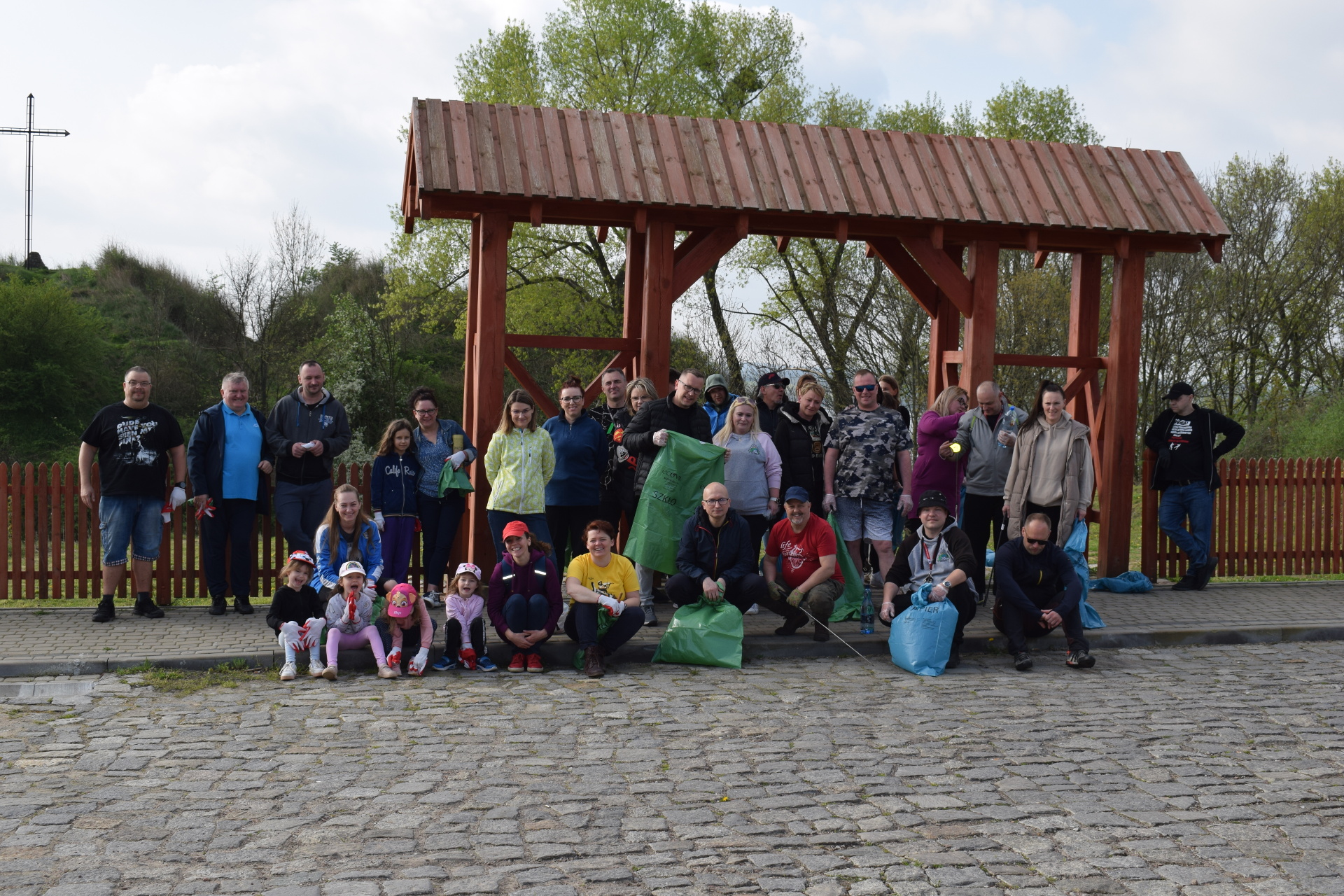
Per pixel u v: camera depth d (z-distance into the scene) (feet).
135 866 11.96
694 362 84.23
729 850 12.50
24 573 28.45
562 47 83.66
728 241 30.91
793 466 28.17
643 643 24.64
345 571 22.03
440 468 27.53
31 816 13.64
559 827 13.32
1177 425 33.55
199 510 27.12
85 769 15.66
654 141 30.50
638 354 31.45
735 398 26.73
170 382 103.81
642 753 16.61
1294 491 36.14
